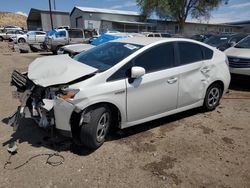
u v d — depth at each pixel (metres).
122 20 47.28
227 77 5.96
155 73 4.58
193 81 5.22
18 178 3.44
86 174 3.55
